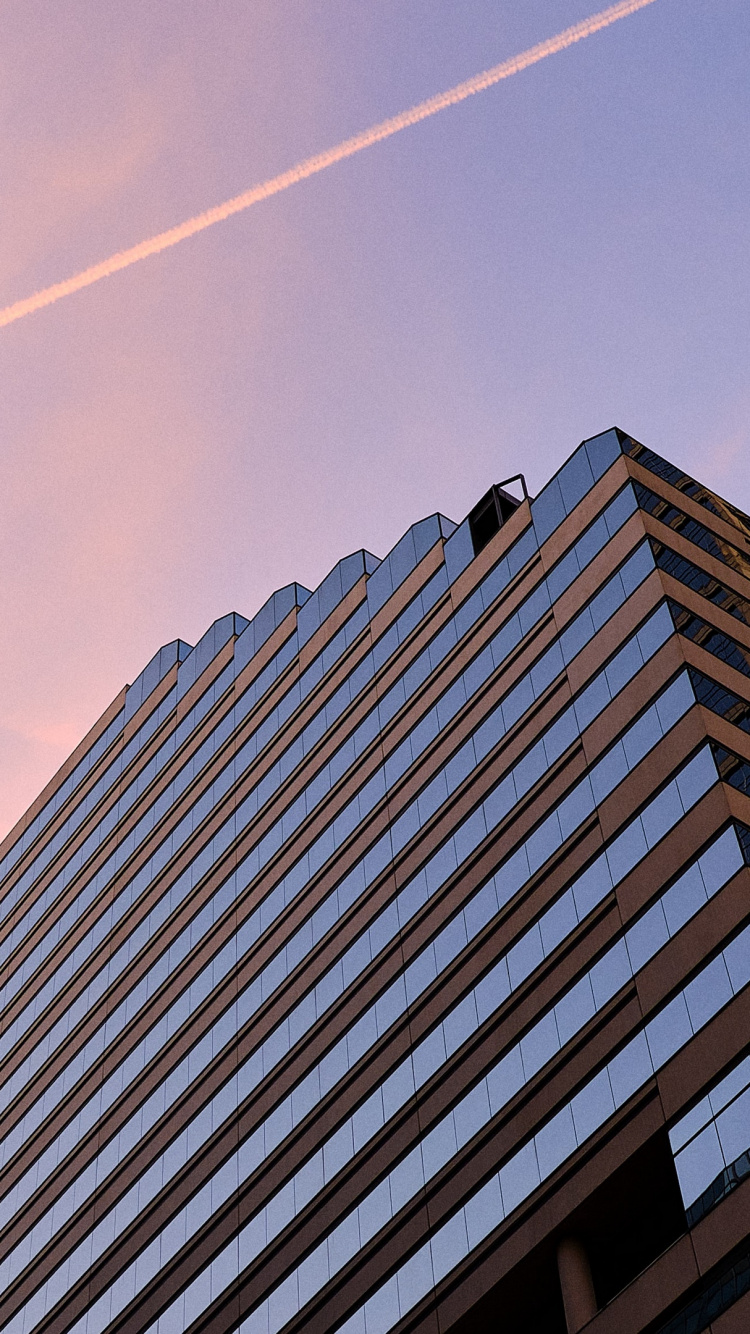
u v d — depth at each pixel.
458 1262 49.88
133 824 90.56
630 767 53.75
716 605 57.53
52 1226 75.31
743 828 48.12
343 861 68.94
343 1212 56.91
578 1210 45.97
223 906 76.81
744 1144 41.59
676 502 62.34
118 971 83.25
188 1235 65.38
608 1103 47.00
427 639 71.44
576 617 61.19
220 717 87.44
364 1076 59.75
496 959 55.72
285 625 85.81
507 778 60.41
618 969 49.47
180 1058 73.31
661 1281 40.91
